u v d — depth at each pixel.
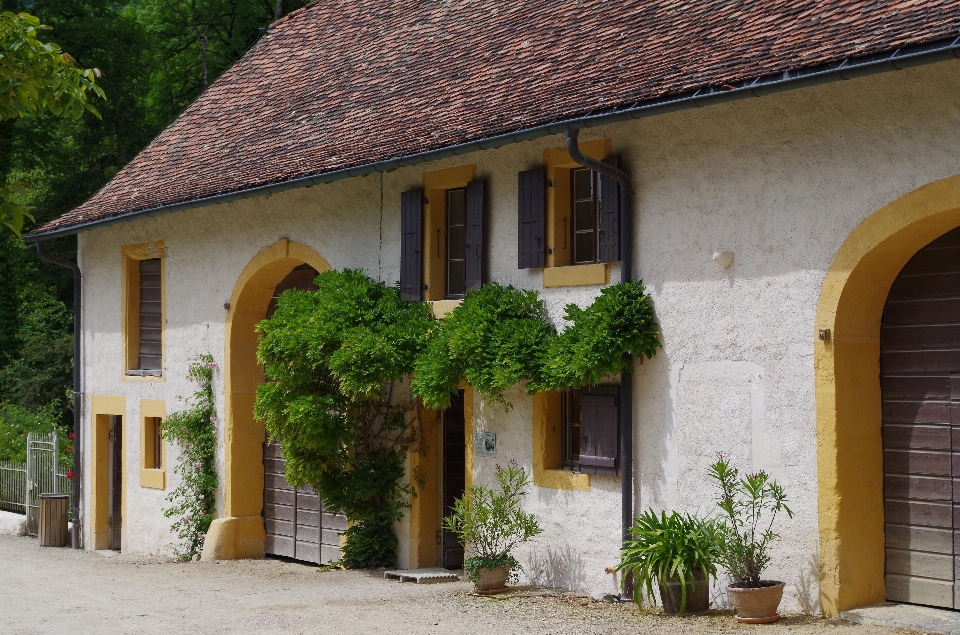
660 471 10.92
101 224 17.02
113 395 18.56
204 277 16.81
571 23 13.02
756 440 10.11
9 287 30.30
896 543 9.75
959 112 8.70
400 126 13.20
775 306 9.98
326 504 13.93
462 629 10.02
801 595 9.71
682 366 10.74
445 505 13.85
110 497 19.02
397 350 12.78
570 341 11.09
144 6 35.44
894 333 9.81
